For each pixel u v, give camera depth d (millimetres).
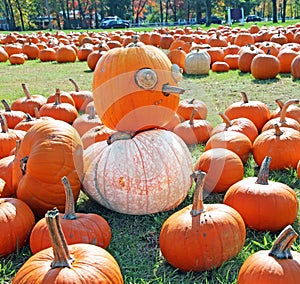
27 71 5887
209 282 1386
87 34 9867
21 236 1540
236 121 2359
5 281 1431
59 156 1660
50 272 1193
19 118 2633
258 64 4340
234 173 1888
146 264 1487
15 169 1772
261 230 1601
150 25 25250
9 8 29109
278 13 33250
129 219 1742
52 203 1676
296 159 2047
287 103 2254
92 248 1290
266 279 1214
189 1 27594
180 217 1441
